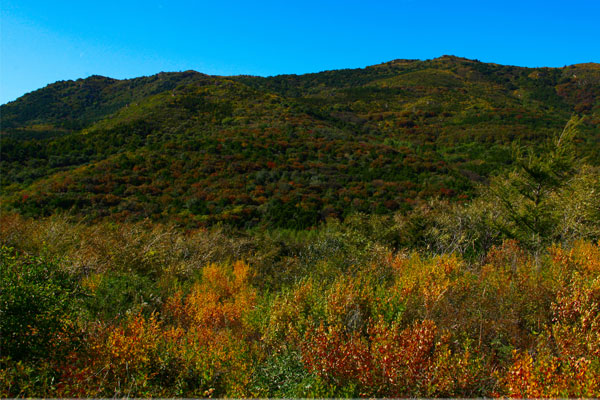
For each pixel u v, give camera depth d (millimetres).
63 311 3287
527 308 3961
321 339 3160
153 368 3119
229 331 4281
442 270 5406
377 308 3988
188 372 3145
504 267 6066
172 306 5488
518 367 2621
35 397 2555
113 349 3051
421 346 2895
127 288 5602
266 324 4301
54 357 2969
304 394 2762
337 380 2871
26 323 2934
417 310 4047
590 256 5520
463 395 2678
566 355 2896
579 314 3436
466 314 3879
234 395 2803
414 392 2711
